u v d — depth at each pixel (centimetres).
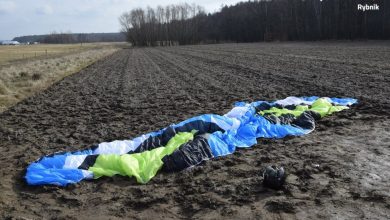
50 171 809
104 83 2425
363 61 2811
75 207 686
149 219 632
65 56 5934
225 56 4497
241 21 12625
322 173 764
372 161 808
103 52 7712
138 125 1246
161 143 965
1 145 1094
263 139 1003
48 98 1909
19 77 2827
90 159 854
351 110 1258
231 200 675
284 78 2117
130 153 914
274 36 10831
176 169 823
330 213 610
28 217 654
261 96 1627
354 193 669
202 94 1777
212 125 1037
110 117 1391
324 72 2270
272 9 11394
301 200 658
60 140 1102
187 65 3506
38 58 5478
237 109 1229
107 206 684
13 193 752
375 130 1023
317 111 1187
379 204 629
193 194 709
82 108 1598
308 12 9450
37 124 1338
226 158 880
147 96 1812
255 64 3123
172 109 1474
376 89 1597
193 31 14125
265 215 618
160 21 14100
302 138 1000
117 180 789
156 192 728
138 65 3878
